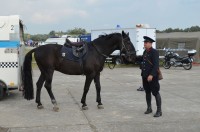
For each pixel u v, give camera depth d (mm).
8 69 9820
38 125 7145
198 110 8602
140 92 11766
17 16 9992
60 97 10734
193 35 28062
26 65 8852
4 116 8016
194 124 7184
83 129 6812
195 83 14391
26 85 8875
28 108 8945
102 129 6805
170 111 8477
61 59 8484
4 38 9922
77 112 8414
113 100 10109
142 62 8000
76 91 12070
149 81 7738
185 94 11227
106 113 8281
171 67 24422
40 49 8703
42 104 9477
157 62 7637
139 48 25359
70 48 8547
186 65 22125
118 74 18906
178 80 15594
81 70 8516
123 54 8742
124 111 8516
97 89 8789
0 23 9898
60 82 14930
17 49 9797
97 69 8562
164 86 13344
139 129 6797
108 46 8625
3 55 9758
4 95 10625
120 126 7031
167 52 23578
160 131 6652
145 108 8875
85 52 8445
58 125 7137
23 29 11406
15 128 6914
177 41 28078
